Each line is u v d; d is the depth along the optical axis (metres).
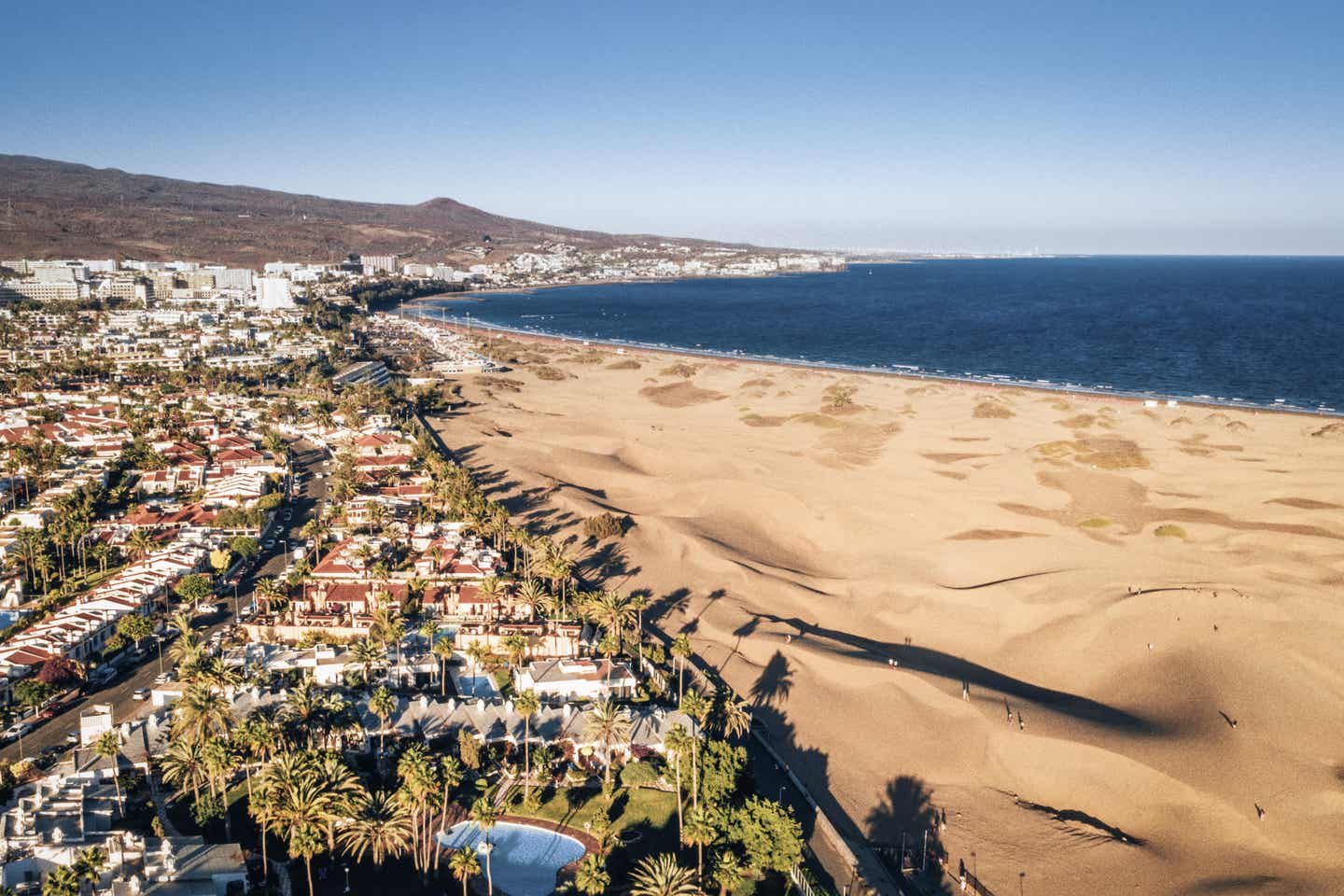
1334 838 107.25
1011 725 130.50
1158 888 102.19
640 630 164.38
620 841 105.50
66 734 124.69
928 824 115.38
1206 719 131.00
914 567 198.25
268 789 96.75
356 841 98.31
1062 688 147.75
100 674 143.25
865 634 169.25
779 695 145.25
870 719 137.50
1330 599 165.62
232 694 127.94
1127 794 117.75
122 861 95.69
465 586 172.50
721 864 95.38
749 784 117.69
